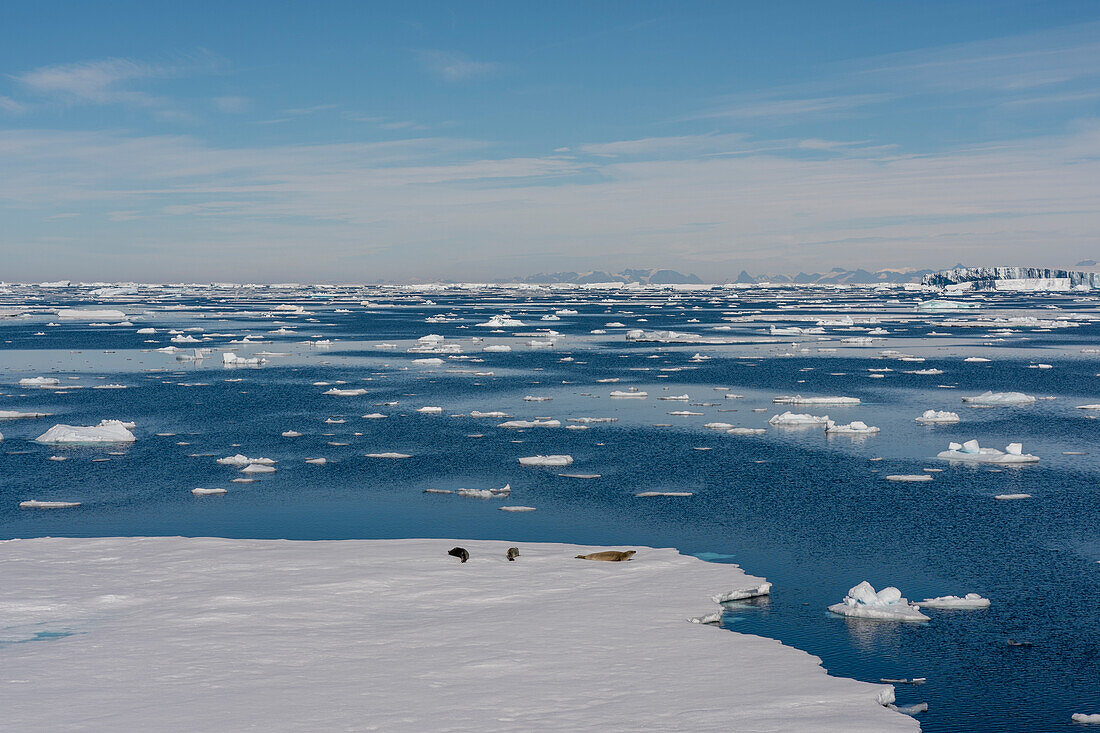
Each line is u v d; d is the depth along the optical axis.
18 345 121.56
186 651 20.75
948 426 58.84
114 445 53.22
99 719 17.14
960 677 22.23
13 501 40.53
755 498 40.25
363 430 57.94
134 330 152.88
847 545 33.09
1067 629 25.25
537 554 29.84
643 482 43.47
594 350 115.25
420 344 120.94
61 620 22.88
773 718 17.75
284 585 25.92
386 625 22.70
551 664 20.30
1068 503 39.06
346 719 17.28
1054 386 78.44
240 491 42.16
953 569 30.41
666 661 20.64
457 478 44.56
